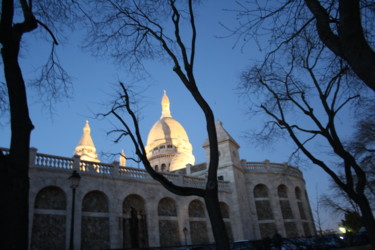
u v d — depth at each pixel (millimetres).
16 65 7633
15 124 7172
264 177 50719
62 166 29203
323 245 25547
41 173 27422
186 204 38656
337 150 17516
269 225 47656
